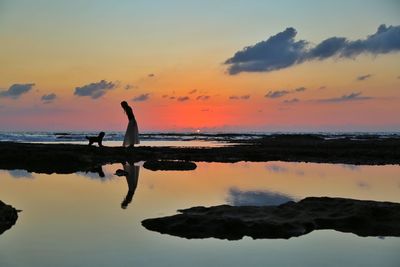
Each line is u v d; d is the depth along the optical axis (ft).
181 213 29.60
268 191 40.81
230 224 25.73
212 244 23.00
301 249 22.30
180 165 59.93
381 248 22.54
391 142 140.56
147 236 24.17
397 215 28.30
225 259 20.56
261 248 22.39
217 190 40.78
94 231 24.97
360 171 59.11
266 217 27.78
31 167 59.41
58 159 63.16
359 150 95.14
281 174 54.70
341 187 43.98
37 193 37.42
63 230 25.05
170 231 25.29
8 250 21.30
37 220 27.35
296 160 76.95
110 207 31.68
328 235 25.13
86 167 60.23
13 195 36.35
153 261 20.10
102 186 41.83
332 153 87.76
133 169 57.72
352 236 24.84
